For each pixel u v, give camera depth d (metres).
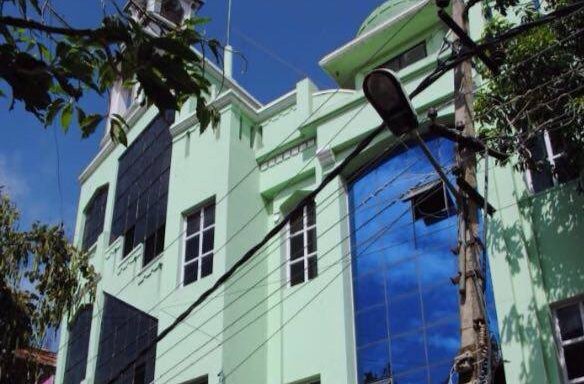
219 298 16.25
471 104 9.50
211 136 18.95
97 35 4.89
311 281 16.28
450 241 14.52
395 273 15.10
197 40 5.79
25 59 4.76
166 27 5.94
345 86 20.14
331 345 15.14
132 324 19.31
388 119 8.38
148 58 4.94
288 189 17.98
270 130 19.05
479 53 9.02
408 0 20.03
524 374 11.77
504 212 13.18
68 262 16.73
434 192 15.21
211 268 17.09
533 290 12.35
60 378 22.47
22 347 15.38
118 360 19.36
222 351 15.53
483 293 8.27
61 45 4.95
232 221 17.25
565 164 13.13
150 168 21.58
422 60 16.03
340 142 16.72
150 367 17.70
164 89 4.99
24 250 15.97
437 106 15.41
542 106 11.04
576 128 11.44
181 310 17.08
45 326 15.80
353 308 15.46
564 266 12.30
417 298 14.52
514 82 11.84
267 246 17.80
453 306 13.90
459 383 7.93
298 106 18.55
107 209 23.66
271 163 18.58
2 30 4.81
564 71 11.52
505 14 12.41
